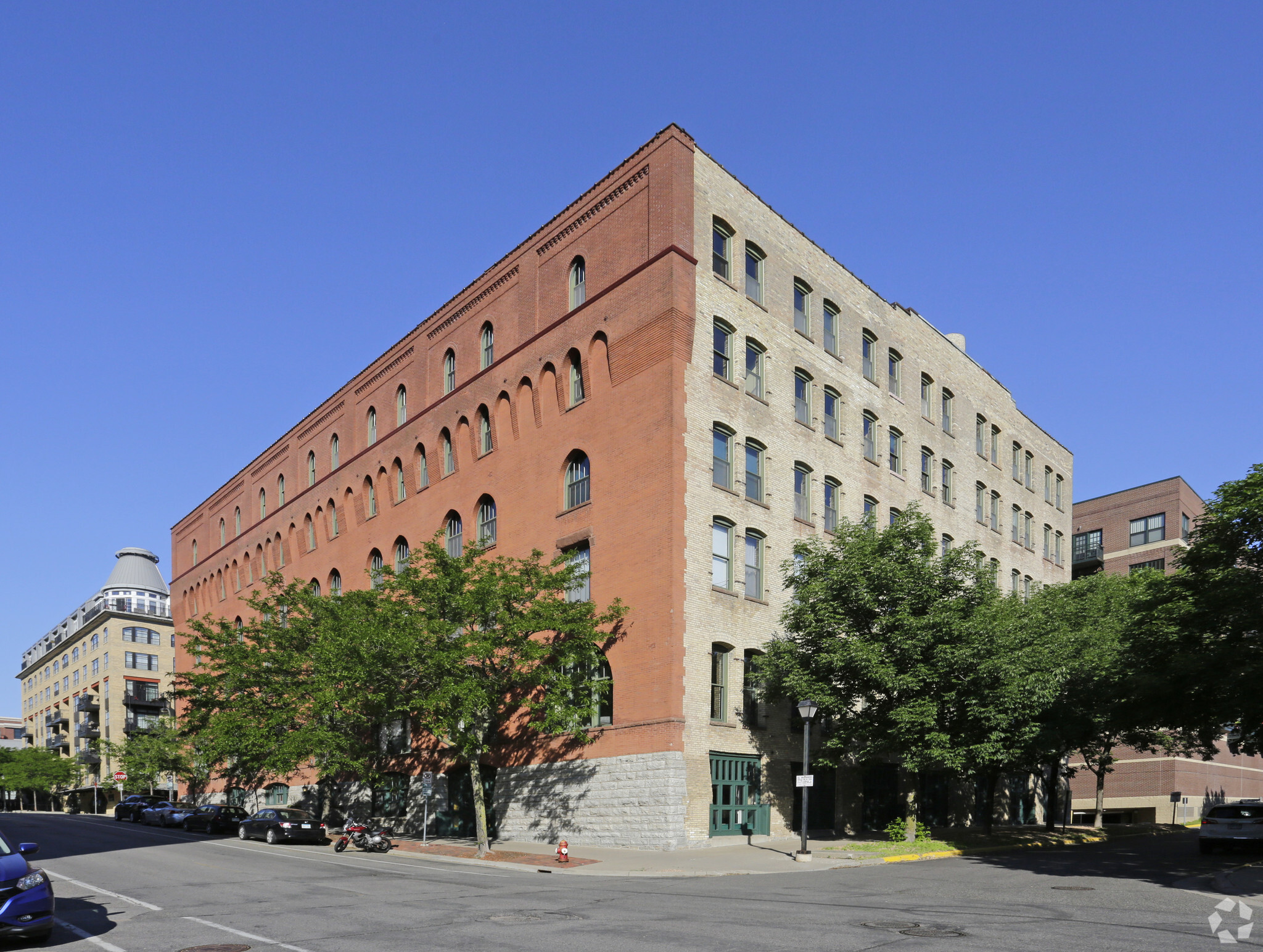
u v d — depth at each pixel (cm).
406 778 4344
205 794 6712
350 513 5244
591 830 3247
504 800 3653
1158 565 7544
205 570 7256
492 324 4253
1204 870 2358
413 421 4706
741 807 3247
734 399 3516
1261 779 8212
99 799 10475
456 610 3042
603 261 3653
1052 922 1505
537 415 3859
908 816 3156
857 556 3091
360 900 1836
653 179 3472
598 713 3309
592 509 3516
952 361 5006
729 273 3612
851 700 3091
